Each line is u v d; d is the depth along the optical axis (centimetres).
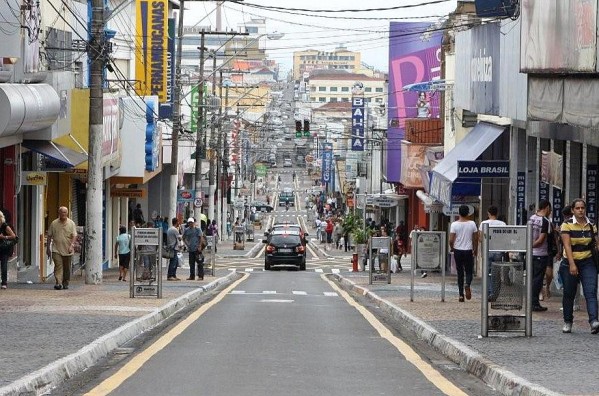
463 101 5984
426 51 10800
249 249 12531
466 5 8000
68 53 6012
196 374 2077
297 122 10975
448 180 5669
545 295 3819
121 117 6731
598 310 2812
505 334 2617
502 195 6044
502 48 4869
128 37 8550
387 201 10606
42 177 4934
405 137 9519
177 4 10625
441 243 3959
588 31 3000
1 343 2409
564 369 2028
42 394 1859
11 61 4122
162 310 3425
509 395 1877
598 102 2975
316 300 4569
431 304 3831
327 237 13400
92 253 4784
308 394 1838
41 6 5288
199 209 9019
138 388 1897
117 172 6900
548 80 3528
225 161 14462
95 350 2345
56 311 3291
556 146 4709
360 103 12650
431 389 1928
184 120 11238
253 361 2284
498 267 2614
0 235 4281
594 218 4181
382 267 5559
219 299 4547
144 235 3969
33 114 4366
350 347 2606
